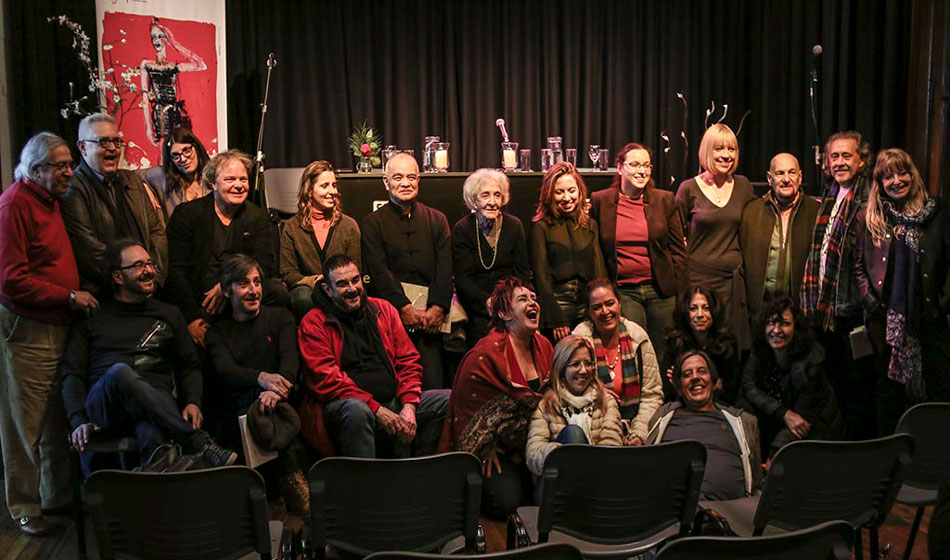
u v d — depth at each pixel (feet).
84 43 17.65
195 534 8.77
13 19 17.21
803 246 15.16
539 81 24.47
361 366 13.58
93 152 13.12
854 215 14.61
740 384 14.17
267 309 13.62
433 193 17.87
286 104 23.06
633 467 9.16
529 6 24.08
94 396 11.94
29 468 12.76
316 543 8.85
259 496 8.75
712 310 13.85
